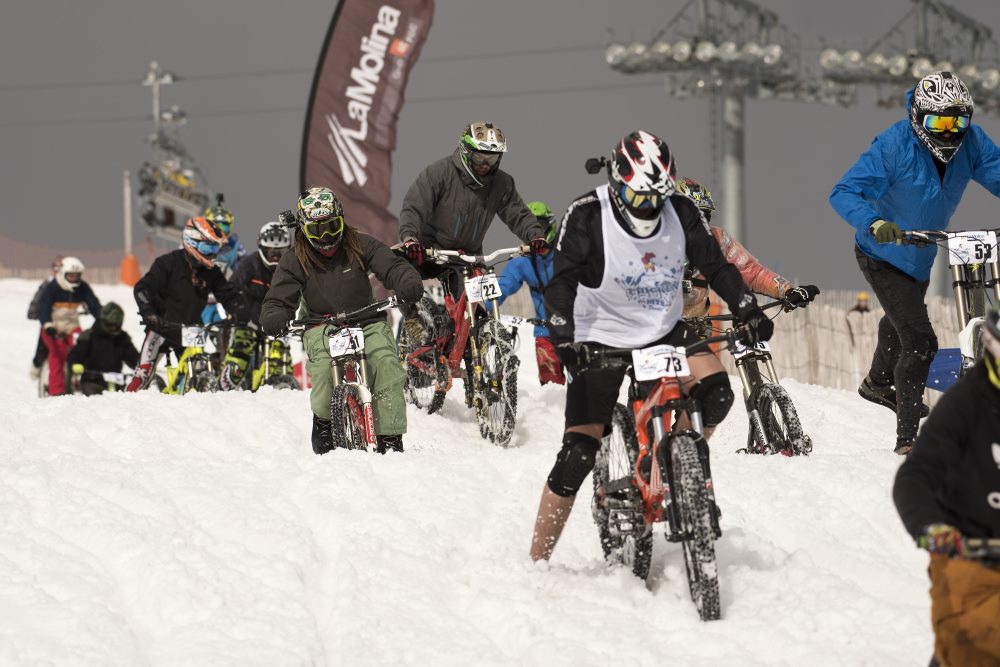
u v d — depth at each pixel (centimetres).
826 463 1619
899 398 1850
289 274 1977
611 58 10294
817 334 4228
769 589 1223
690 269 1959
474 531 1459
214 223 2734
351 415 1908
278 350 2880
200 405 2298
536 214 2725
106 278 9650
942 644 822
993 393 801
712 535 1151
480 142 2188
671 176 1168
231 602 1247
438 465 1689
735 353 1833
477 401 2239
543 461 1742
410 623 1206
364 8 4856
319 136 4853
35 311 3694
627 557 1305
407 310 2336
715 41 9994
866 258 1866
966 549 756
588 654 1120
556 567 1334
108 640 1161
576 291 1208
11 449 2025
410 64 4869
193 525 1457
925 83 1722
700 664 1081
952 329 3841
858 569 1309
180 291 2744
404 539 1412
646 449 1228
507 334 2188
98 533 1409
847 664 1064
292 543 1401
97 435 2155
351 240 1984
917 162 1762
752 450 1853
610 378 1227
